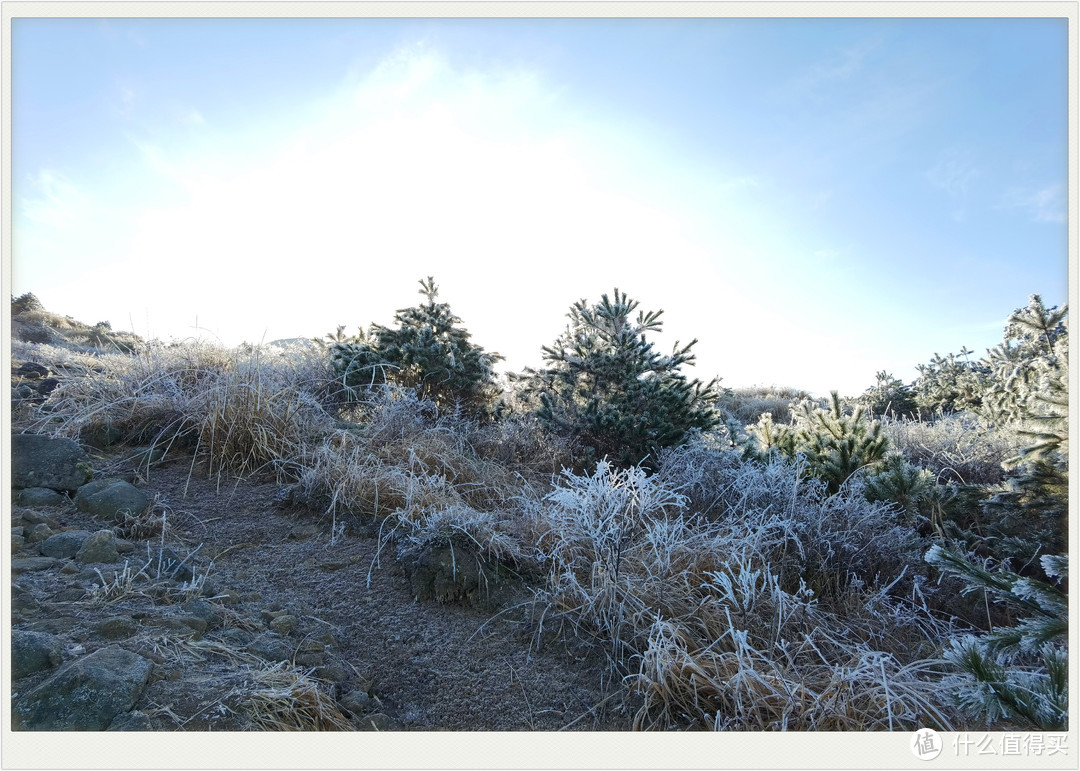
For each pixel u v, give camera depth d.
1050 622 2.29
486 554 3.13
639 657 2.55
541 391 6.33
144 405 4.06
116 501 3.04
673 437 5.30
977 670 2.08
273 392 4.28
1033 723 1.99
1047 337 7.21
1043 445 3.58
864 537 3.67
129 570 2.52
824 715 2.16
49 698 1.73
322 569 2.95
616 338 6.26
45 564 2.46
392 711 2.19
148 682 1.89
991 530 3.87
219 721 1.82
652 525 3.64
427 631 2.62
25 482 3.06
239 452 3.85
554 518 3.45
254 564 2.90
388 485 3.67
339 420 5.04
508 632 2.70
